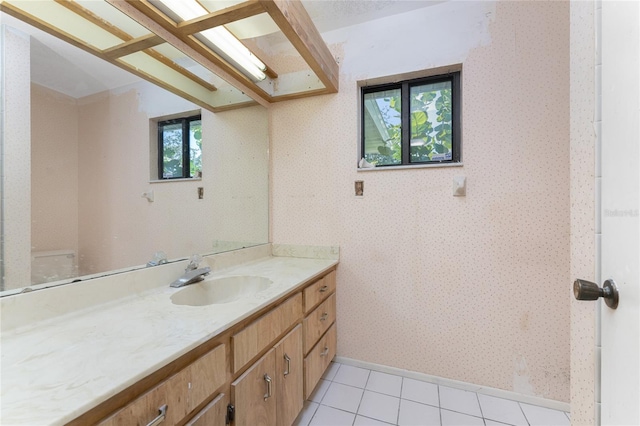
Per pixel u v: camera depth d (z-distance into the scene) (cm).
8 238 83
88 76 106
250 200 196
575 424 75
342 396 164
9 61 85
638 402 46
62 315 90
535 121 154
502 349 162
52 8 95
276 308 121
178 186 144
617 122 54
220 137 171
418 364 179
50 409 48
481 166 164
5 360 64
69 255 98
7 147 84
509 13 159
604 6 59
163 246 135
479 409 153
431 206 175
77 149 103
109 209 112
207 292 138
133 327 83
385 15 182
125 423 59
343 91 195
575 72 75
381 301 187
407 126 188
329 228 199
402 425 142
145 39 124
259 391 106
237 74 171
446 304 173
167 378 70
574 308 76
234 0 119
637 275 47
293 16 130
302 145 206
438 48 172
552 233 153
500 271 162
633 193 49
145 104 129
